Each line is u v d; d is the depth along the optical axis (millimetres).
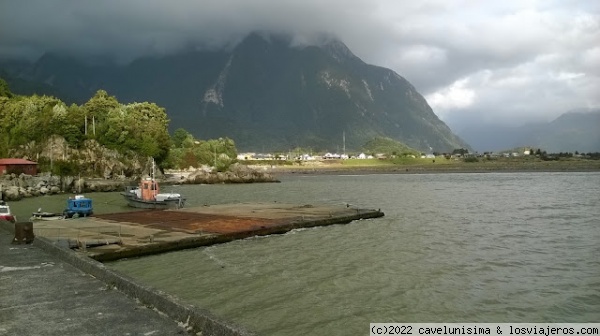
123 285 14797
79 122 146375
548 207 70812
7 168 116438
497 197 91688
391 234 43688
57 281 16406
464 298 23469
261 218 49125
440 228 48000
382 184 157125
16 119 146625
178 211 56375
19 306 13336
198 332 10711
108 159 145750
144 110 176625
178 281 26078
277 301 22547
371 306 22016
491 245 38219
